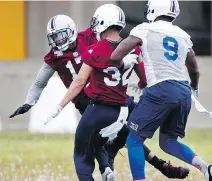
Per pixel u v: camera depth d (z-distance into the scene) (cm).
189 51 2669
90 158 2697
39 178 3272
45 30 6950
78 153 2702
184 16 7119
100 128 2656
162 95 2588
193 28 7119
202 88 6688
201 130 6141
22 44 6956
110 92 2636
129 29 6825
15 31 6950
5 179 3312
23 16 6944
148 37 2606
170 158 4056
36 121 5878
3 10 6931
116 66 2622
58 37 2778
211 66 6719
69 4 6856
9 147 4828
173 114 2633
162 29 2616
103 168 2744
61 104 2622
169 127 2664
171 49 2611
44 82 2873
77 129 2677
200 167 2634
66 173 3428
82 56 2625
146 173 3372
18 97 6738
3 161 4034
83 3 6744
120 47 2580
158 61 2605
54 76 6059
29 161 4019
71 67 2806
